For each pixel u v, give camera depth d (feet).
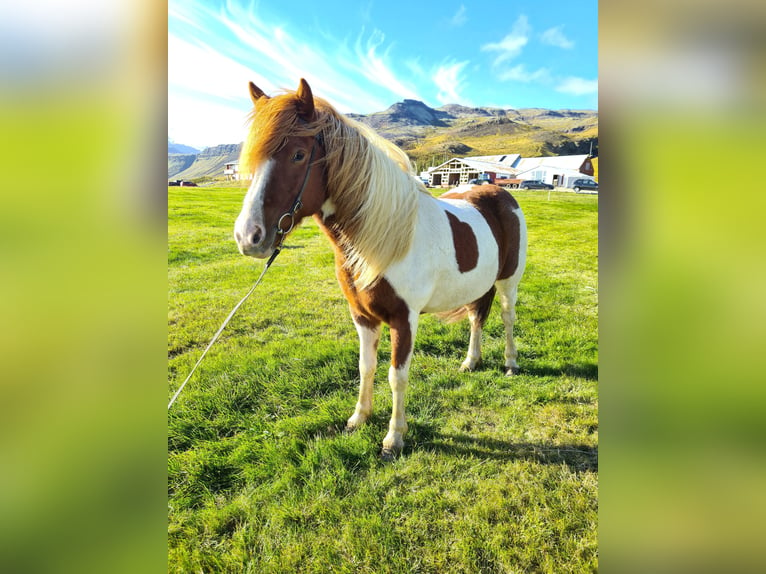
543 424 8.48
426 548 5.72
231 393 9.23
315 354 11.06
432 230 7.58
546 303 16.02
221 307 15.25
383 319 7.48
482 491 6.69
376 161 6.57
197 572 5.38
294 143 5.74
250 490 6.71
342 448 7.55
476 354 10.73
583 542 5.73
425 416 8.68
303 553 5.67
